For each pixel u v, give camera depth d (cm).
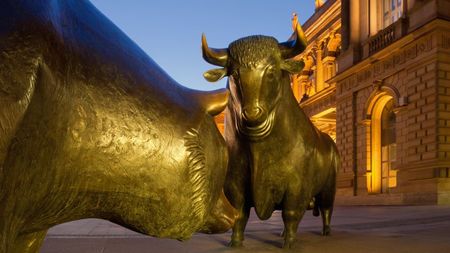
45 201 55
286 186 396
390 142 2245
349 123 2545
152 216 67
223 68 374
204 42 370
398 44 2064
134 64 66
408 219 868
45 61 49
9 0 49
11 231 49
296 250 393
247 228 664
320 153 423
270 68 353
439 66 1838
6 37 46
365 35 2523
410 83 1994
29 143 48
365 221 827
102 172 59
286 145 387
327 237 503
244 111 355
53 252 381
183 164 66
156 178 64
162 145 64
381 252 383
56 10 55
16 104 45
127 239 494
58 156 53
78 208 61
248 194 414
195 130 69
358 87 2472
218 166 75
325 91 3064
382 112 2334
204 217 72
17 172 47
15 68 46
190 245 435
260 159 388
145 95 64
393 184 2197
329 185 488
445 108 1831
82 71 56
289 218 406
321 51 3425
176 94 71
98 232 592
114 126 59
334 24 3195
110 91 59
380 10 2475
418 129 1916
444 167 1784
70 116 54
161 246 428
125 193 62
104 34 64
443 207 1403
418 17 2002
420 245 433
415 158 1916
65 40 54
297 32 353
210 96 76
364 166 2370
